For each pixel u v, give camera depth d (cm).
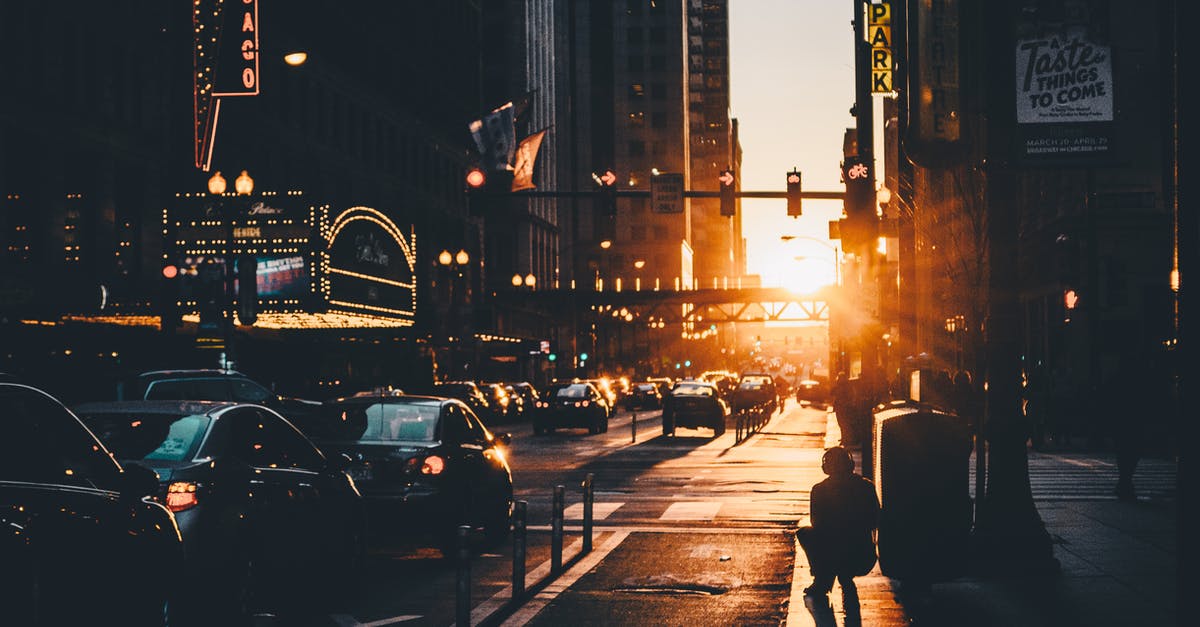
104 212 4312
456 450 1491
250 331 4806
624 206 16825
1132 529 1584
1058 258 3722
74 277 4075
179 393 2255
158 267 4647
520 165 5581
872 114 2734
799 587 1224
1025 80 1280
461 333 6869
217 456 1014
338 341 5950
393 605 1187
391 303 5428
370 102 6894
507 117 5581
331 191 6294
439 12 8300
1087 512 1778
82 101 4234
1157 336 4244
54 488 699
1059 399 3462
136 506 779
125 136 4450
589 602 1203
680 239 16788
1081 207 4338
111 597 737
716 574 1372
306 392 4981
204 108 4575
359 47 6706
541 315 11638
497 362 9769
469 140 8788
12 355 3428
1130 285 4294
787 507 2059
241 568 1009
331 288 4556
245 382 2347
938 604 1104
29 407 715
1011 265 1295
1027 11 1283
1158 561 1328
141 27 4603
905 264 2825
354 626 1077
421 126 7806
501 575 1374
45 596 662
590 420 4666
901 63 2023
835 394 3331
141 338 4066
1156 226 4272
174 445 1013
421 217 7600
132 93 4566
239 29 4572
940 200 3475
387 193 7144
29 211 3934
